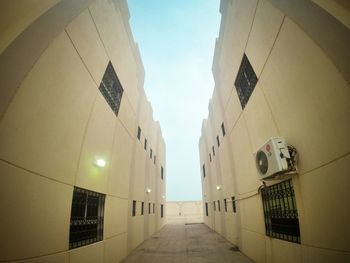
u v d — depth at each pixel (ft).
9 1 8.13
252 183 22.36
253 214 22.33
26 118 10.89
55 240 13.10
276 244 16.83
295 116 13.52
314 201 11.94
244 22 19.79
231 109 28.68
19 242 10.24
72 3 14.25
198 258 24.94
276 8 14.12
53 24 12.53
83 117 17.20
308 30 11.39
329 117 10.53
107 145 22.27
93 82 18.72
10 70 9.53
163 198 75.05
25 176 10.79
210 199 57.82
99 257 19.22
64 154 14.51
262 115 18.75
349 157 9.42
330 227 10.69
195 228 62.03
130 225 29.63
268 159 14.35
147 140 45.80
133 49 31.37
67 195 14.71
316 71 11.21
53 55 13.03
